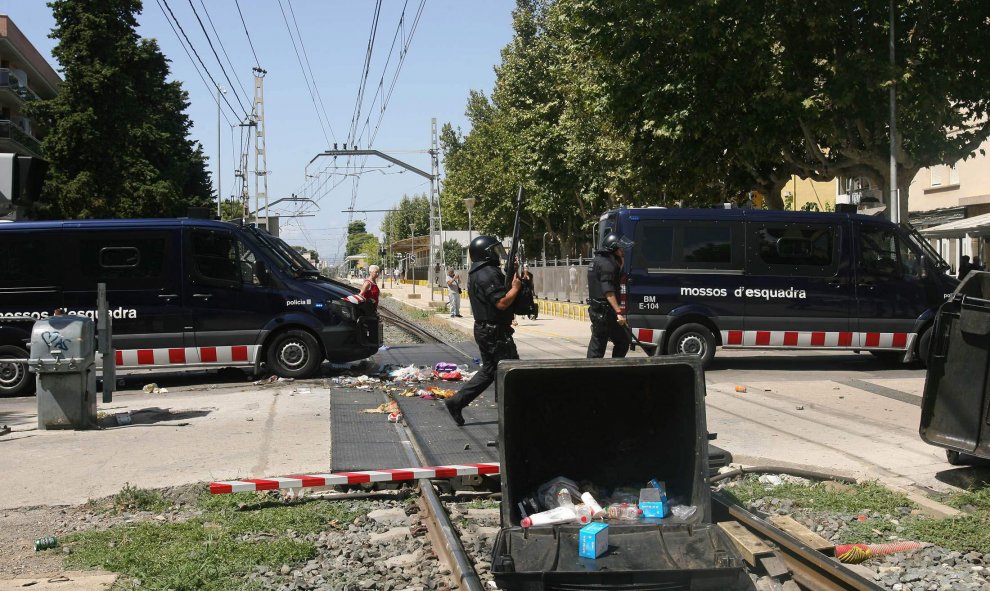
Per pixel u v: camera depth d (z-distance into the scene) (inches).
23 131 2262.6
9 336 566.3
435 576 220.1
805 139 896.9
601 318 413.4
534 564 192.5
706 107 866.8
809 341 596.7
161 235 573.0
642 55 889.5
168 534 258.2
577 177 1632.6
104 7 1957.4
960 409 306.8
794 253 597.9
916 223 1337.4
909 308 603.2
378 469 319.9
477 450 348.8
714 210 597.6
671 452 236.1
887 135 849.5
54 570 231.1
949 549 237.9
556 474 238.2
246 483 293.1
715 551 193.0
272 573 226.8
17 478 326.0
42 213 1898.4
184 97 2554.1
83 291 566.9
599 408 237.8
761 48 828.0
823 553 225.3
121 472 332.5
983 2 790.5
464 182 2610.7
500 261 382.0
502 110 2000.5
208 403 490.3
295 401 491.2
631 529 205.9
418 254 3949.3
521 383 231.3
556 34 1699.1
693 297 593.0
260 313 577.0
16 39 2166.6
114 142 1962.4
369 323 594.9
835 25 802.8
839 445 366.0
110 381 443.8
